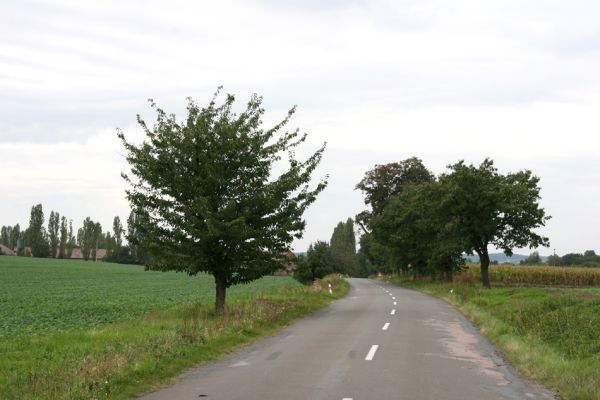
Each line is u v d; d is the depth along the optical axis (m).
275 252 21.88
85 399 8.31
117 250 134.38
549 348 13.16
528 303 24.05
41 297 36.78
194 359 12.05
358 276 128.50
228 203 19.94
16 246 150.88
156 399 8.64
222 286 21.64
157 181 20.30
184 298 35.88
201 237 19.61
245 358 12.62
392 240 58.03
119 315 23.64
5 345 14.02
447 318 22.44
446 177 43.12
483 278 42.25
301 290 38.31
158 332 15.59
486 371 11.09
